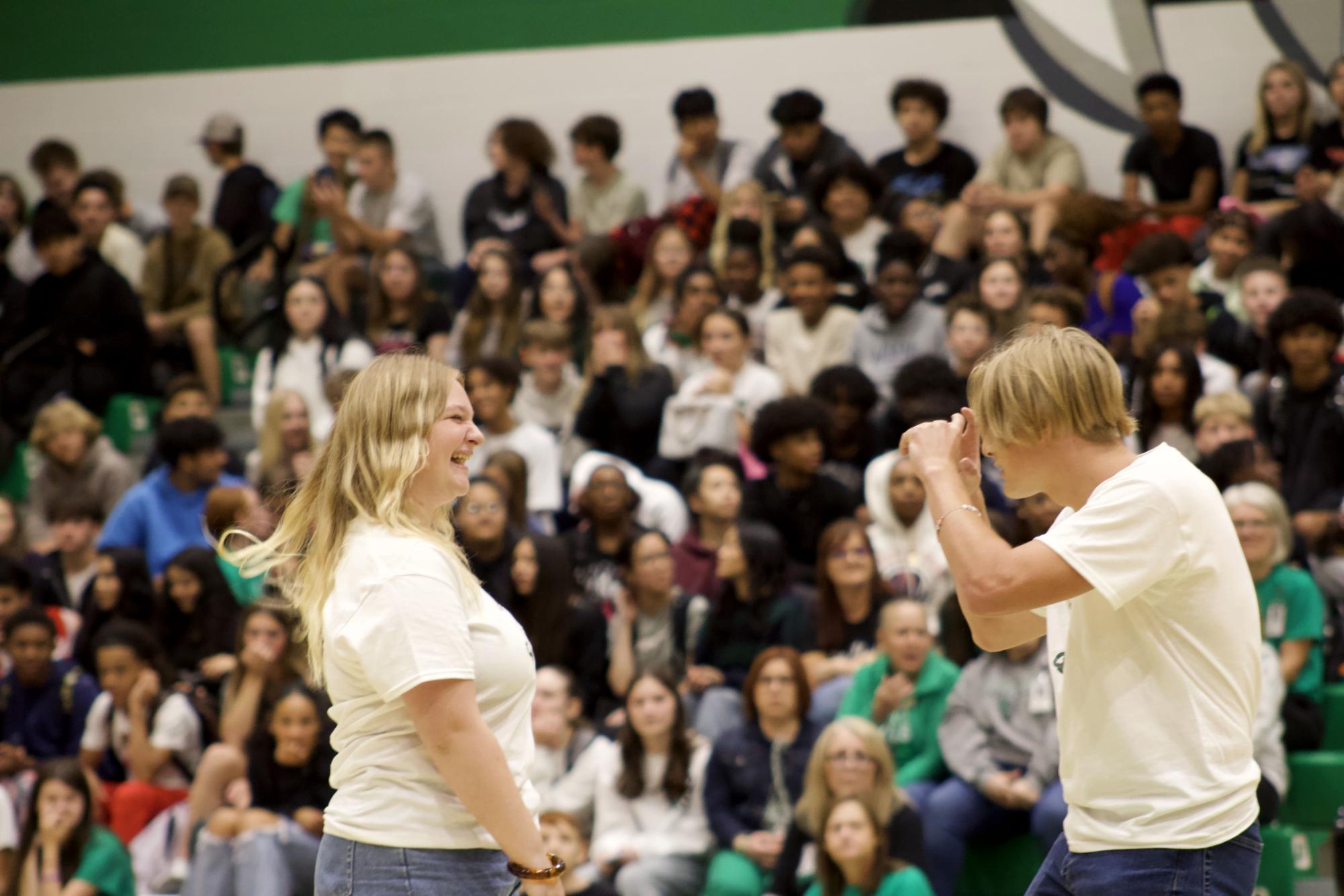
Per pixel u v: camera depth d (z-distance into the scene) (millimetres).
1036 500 9195
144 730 9750
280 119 17094
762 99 15867
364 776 4039
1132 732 3967
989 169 14258
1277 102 13500
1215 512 3967
